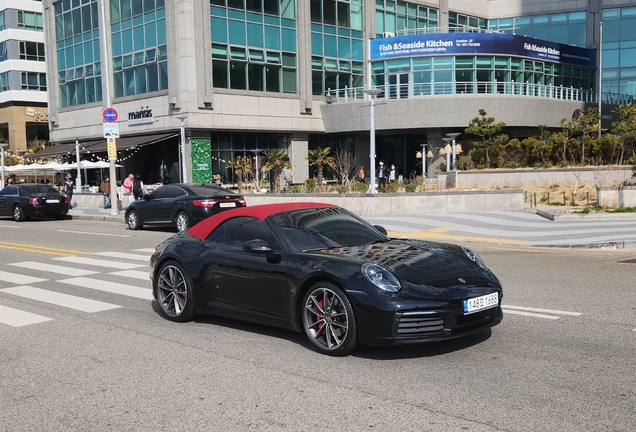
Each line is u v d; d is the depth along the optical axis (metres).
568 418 4.07
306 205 7.14
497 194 22.56
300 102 41.94
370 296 5.30
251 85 39.66
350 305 5.46
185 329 6.91
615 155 32.66
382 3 46.09
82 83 44.97
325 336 5.82
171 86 37.38
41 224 23.84
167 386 5.00
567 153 34.16
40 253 14.28
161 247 7.56
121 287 9.66
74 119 45.78
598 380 4.79
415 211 21.91
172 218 18.89
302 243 6.31
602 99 50.62
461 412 4.23
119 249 14.71
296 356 5.71
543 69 46.06
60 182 50.41
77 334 6.82
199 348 6.10
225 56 38.34
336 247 6.30
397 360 5.47
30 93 65.81
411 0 47.72
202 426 4.17
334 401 4.53
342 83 44.19
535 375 4.95
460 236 15.91
